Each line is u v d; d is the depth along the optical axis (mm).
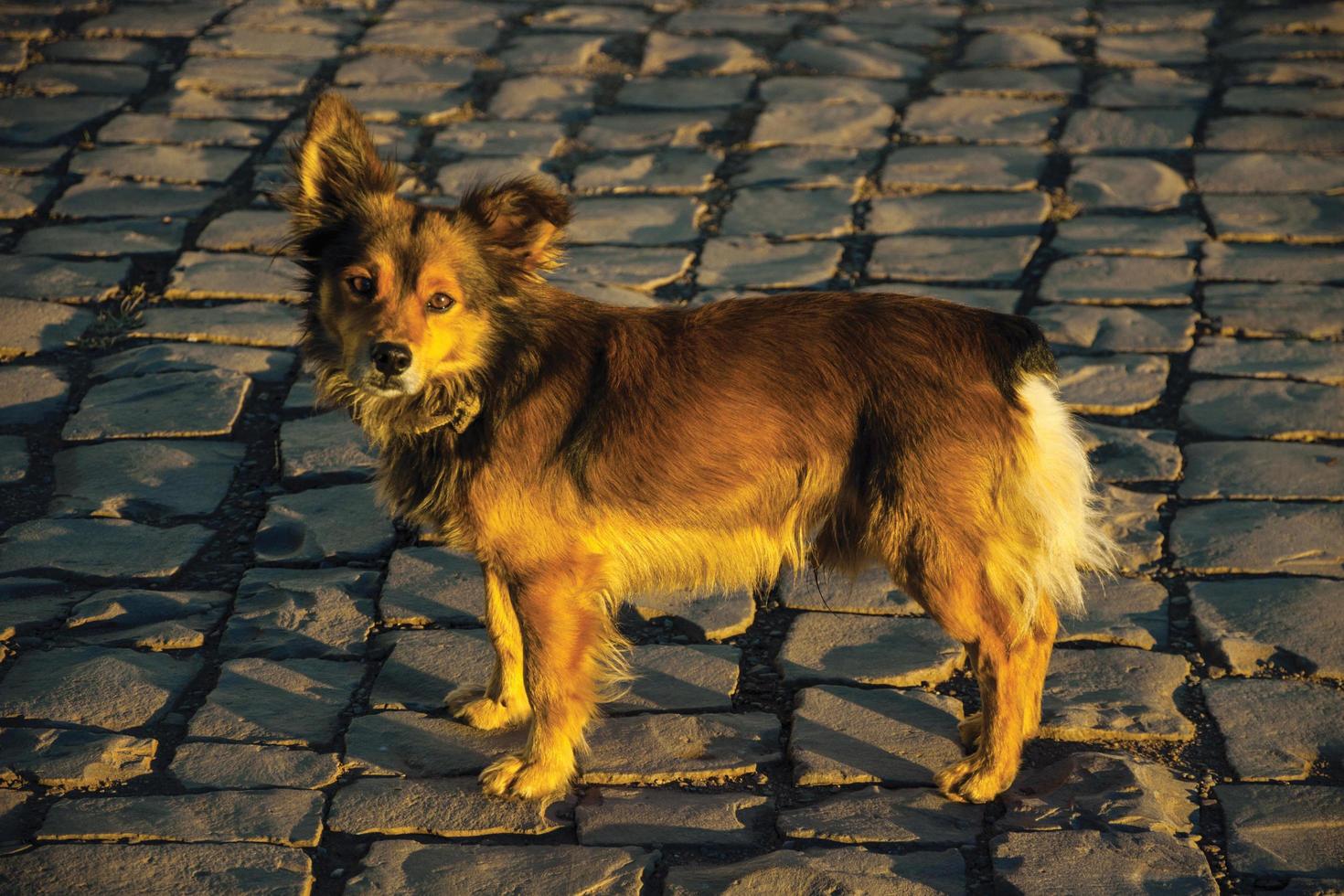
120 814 4059
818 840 4020
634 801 4203
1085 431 6109
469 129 9156
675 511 4199
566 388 4180
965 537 4031
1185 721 4473
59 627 4953
